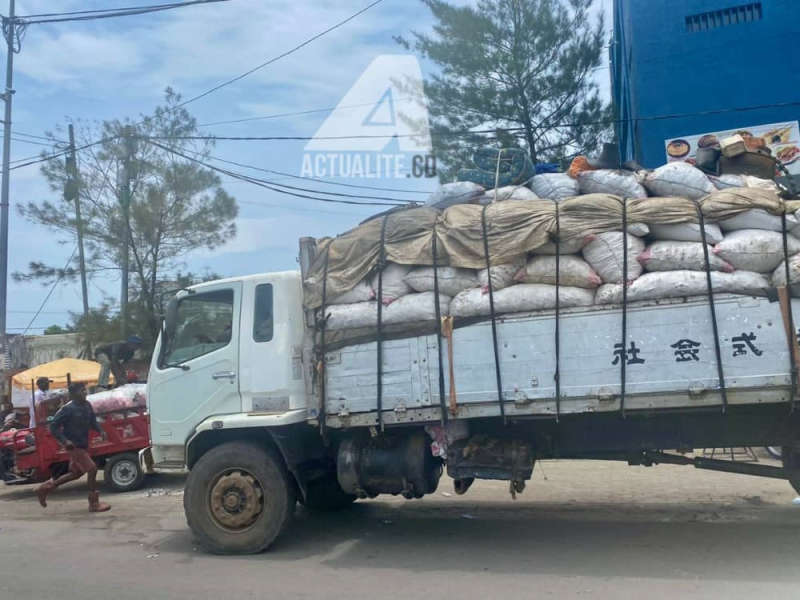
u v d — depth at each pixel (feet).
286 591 16.93
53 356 91.35
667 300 16.97
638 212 17.34
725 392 16.49
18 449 33.01
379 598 16.22
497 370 18.03
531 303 17.88
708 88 44.75
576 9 53.26
